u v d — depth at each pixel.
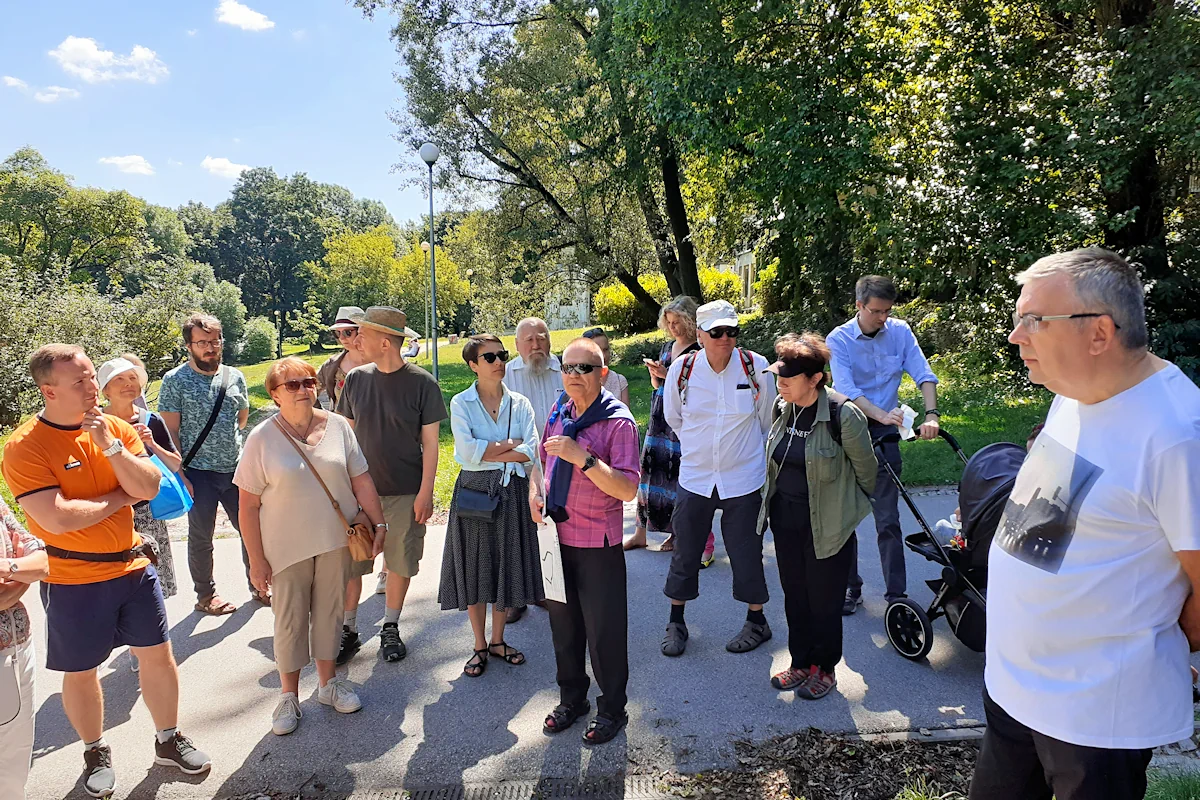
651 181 17.44
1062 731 1.64
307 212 89.31
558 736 3.20
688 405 3.86
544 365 4.53
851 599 4.40
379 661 3.98
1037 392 10.70
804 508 3.36
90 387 2.70
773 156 11.43
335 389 5.00
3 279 15.77
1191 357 9.84
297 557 3.24
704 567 5.29
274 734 3.27
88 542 2.78
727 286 32.19
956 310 12.08
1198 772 2.70
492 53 18.08
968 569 3.55
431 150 15.34
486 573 3.71
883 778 2.83
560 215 20.11
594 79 16.11
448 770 2.99
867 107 11.21
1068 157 9.66
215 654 4.11
